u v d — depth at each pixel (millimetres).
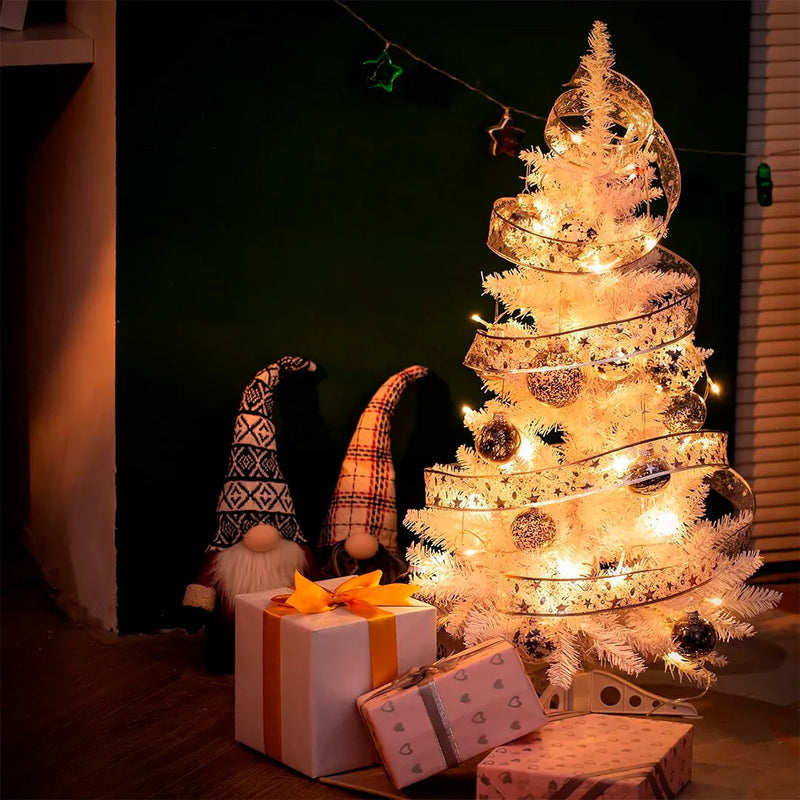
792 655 3318
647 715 2875
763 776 2545
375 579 2756
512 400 2926
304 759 2541
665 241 3848
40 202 4086
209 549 3213
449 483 2879
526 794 2295
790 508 4137
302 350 3568
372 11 3502
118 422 3416
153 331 3422
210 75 3385
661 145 2842
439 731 2410
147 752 2695
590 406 2842
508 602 2703
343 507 3357
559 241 2730
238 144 3434
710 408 3977
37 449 4246
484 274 3697
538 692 2939
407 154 3582
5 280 4715
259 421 3283
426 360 3688
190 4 3344
